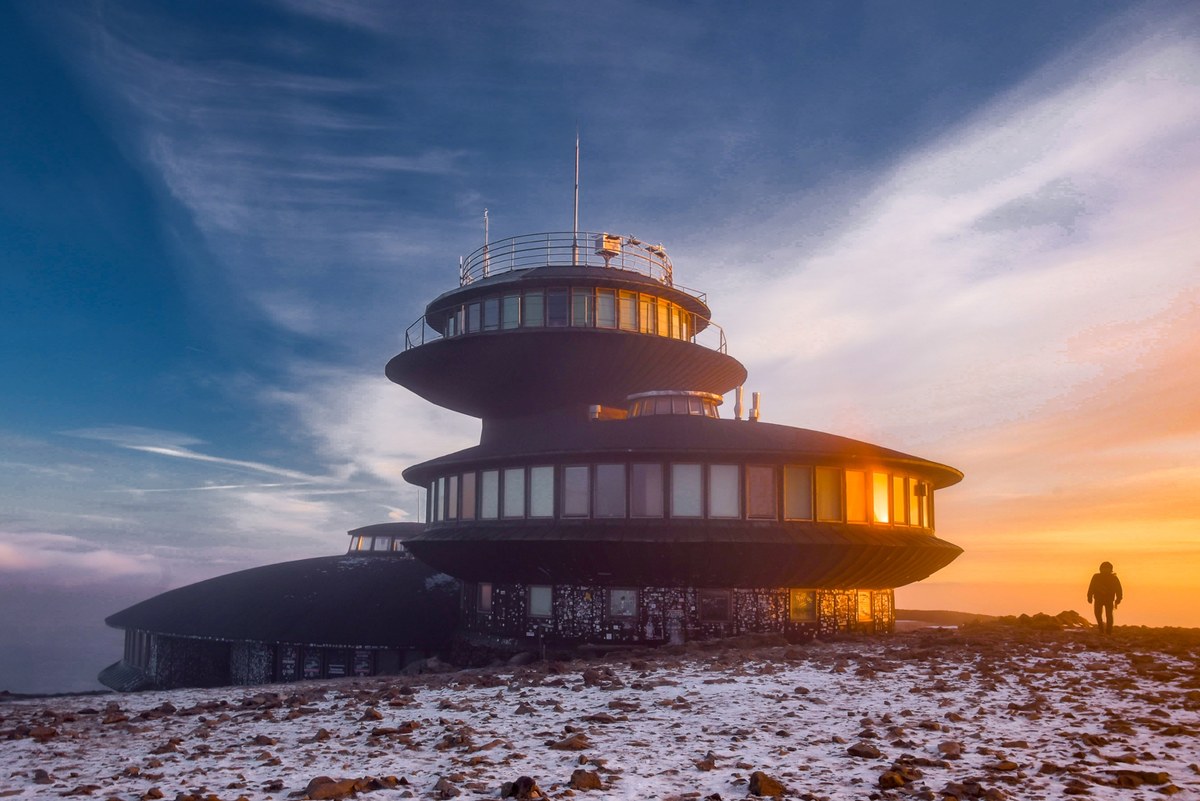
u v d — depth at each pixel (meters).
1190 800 9.71
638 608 33.59
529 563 34.12
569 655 33.06
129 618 54.88
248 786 11.35
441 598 48.19
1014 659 22.62
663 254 48.00
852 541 32.53
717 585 33.41
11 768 13.14
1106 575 29.19
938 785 10.53
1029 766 11.45
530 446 35.00
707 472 33.00
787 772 11.45
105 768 12.97
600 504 33.25
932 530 38.88
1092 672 20.16
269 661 46.56
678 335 46.78
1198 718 14.52
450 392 45.69
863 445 35.59
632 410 40.84
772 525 32.84
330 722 16.55
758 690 18.75
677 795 10.37
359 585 50.38
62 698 24.14
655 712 16.44
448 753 13.17
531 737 14.22
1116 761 11.53
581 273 43.97
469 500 36.72
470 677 23.67
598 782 10.81
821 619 33.97
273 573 54.47
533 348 42.03
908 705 16.41
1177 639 27.25
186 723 17.31
